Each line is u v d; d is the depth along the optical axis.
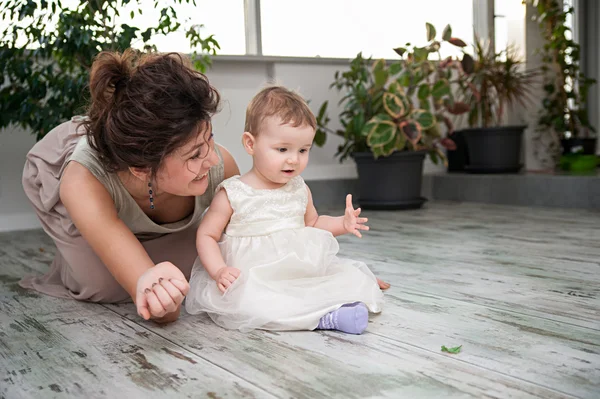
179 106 1.27
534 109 5.11
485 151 4.44
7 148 3.55
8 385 1.13
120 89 1.31
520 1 5.09
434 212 3.84
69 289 1.85
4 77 3.35
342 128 4.56
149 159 1.29
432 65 4.12
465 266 2.14
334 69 4.49
